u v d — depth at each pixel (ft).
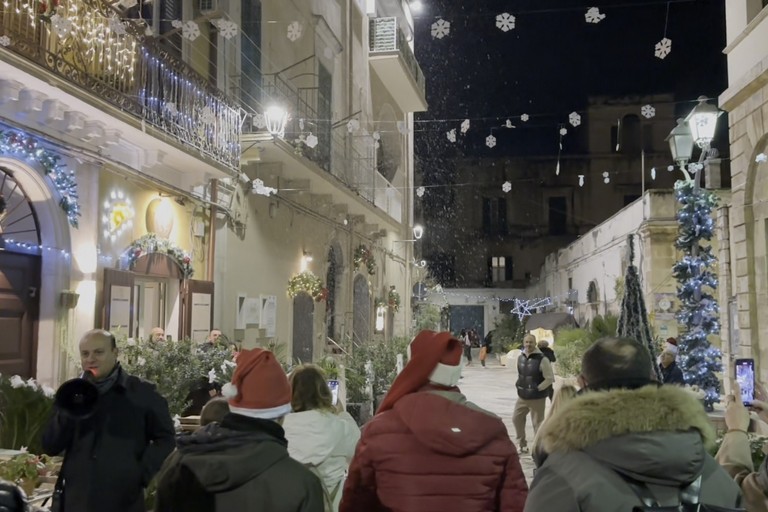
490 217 175.22
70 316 26.99
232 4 42.16
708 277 38.01
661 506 6.65
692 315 37.81
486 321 169.99
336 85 62.80
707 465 7.43
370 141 71.97
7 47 21.27
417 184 157.69
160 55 30.96
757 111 43.96
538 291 154.51
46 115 25.26
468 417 8.94
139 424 12.87
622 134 163.53
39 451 18.04
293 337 52.13
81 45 25.79
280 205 49.01
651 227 67.77
